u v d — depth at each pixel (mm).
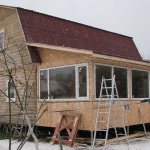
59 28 17297
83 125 12438
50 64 14117
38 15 16578
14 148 11844
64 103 13273
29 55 14414
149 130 15906
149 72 15445
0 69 14914
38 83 14586
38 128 14633
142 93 14930
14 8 15648
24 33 14914
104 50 19156
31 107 14578
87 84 12539
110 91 13242
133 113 14070
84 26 19531
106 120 12625
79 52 12469
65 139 12633
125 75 14047
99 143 11961
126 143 12586
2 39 16594
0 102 16422
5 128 15789
